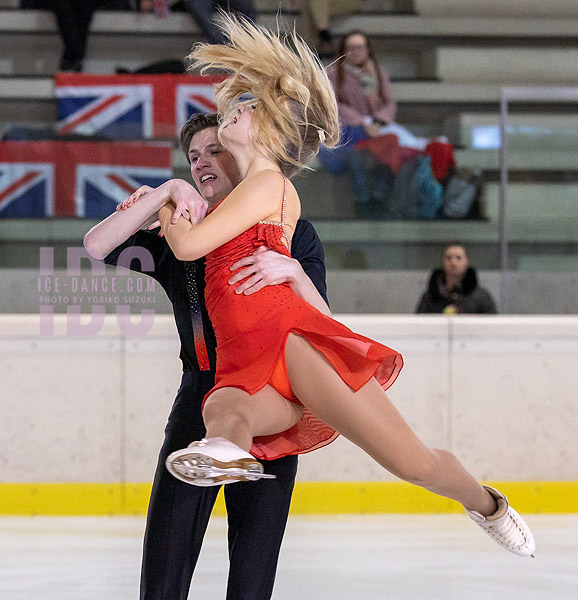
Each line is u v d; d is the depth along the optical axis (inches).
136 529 528.4
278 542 242.2
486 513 262.7
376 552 461.1
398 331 591.2
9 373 581.9
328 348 231.1
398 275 705.0
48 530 524.4
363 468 586.6
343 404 225.6
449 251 674.2
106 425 583.5
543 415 600.1
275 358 229.8
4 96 767.7
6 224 660.7
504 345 598.9
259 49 251.4
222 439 201.0
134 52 921.5
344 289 703.1
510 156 712.4
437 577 403.9
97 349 583.8
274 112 244.5
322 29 874.1
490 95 783.7
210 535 508.4
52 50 931.3
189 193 240.8
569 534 516.4
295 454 250.8
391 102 758.5
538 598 363.9
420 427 593.9
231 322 236.5
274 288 238.1
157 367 585.3
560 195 714.2
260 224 241.4
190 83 735.1
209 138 262.7
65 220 666.8
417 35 951.0
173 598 233.8
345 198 700.0
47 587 382.0
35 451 581.6
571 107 724.0
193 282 250.8
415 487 589.0
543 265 713.0
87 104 745.0
